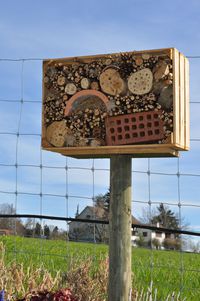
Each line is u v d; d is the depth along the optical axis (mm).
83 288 5434
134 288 5422
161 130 4453
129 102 4539
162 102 4457
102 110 4625
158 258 8977
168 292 6277
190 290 6672
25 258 7367
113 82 4586
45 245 9195
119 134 4566
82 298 5375
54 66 4785
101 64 4633
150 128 4488
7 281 5430
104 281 5684
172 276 7336
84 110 4684
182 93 4602
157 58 4477
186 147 4672
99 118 4633
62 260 7535
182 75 4621
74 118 4703
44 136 4789
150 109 4484
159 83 4469
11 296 4918
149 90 4484
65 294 4258
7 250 7816
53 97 4785
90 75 4668
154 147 4457
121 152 4574
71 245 9477
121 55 4570
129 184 4699
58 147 4727
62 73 4754
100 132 4633
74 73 4723
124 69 4562
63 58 4727
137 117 4520
